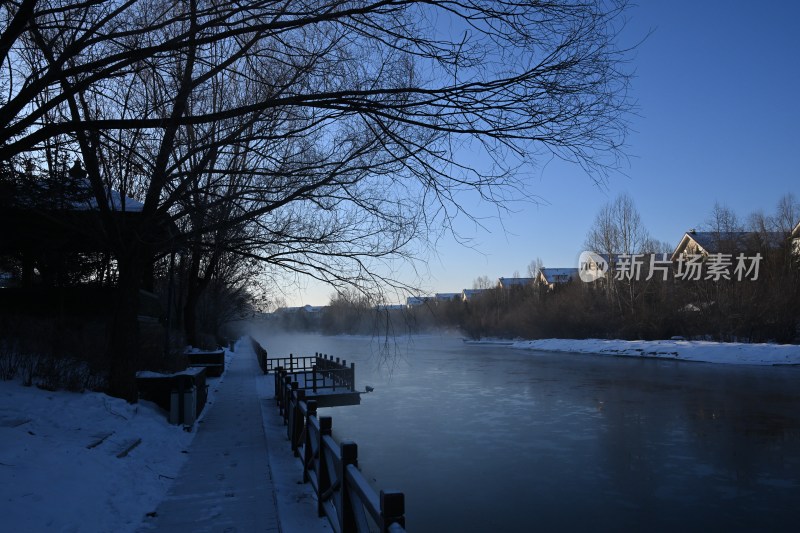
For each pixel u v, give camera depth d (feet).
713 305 147.84
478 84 19.02
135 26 24.47
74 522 14.92
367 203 26.78
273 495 20.03
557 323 199.93
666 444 47.93
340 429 56.65
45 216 30.22
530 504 33.65
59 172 29.55
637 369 110.73
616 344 154.81
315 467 20.27
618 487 36.47
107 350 34.78
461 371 114.42
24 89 18.56
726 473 39.42
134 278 32.48
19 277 58.18
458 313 224.12
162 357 47.47
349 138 26.71
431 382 95.30
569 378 98.32
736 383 84.02
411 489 36.50
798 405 64.59
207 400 49.57
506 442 49.73
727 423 55.83
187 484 21.52
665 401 70.03
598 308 186.50
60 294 46.03
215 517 17.53
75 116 26.21
